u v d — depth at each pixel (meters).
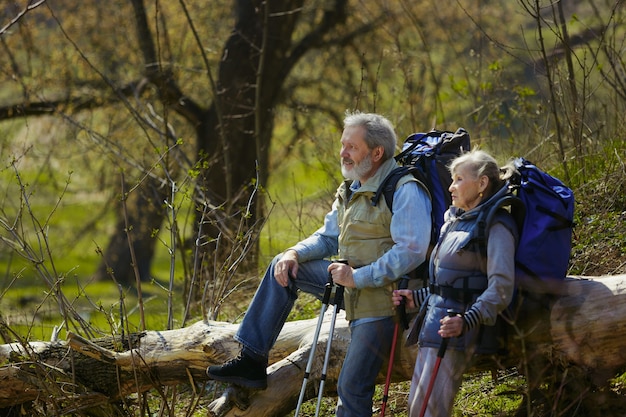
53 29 25.02
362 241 7.73
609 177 11.70
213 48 25.03
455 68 23.62
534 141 14.47
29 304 13.78
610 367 7.39
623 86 13.27
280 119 26.33
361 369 7.65
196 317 13.74
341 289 7.75
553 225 7.02
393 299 7.48
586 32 15.95
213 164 23.66
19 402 9.10
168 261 38.88
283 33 24.48
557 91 13.34
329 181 16.19
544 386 7.98
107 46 25.16
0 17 23.84
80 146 25.16
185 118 25.05
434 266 7.19
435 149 7.85
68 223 31.34
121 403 9.34
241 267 15.80
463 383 9.04
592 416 7.51
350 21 26.08
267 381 8.24
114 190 26.36
